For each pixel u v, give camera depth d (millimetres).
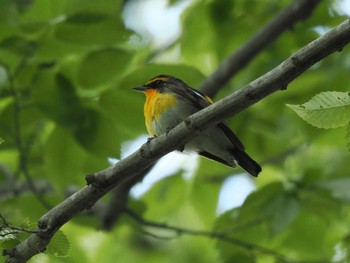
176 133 7832
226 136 10305
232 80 15039
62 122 11234
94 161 11836
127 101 11414
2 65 11148
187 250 17656
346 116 6664
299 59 7164
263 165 14969
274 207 11211
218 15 14781
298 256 12711
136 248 17406
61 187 11758
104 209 13523
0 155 14508
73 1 10883
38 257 12117
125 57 10906
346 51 14469
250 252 12109
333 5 14953
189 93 10773
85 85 11078
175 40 16172
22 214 12617
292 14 13273
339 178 11727
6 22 10828
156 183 14773
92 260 16188
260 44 13344
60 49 10883
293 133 15055
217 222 12180
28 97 11500
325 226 12156
